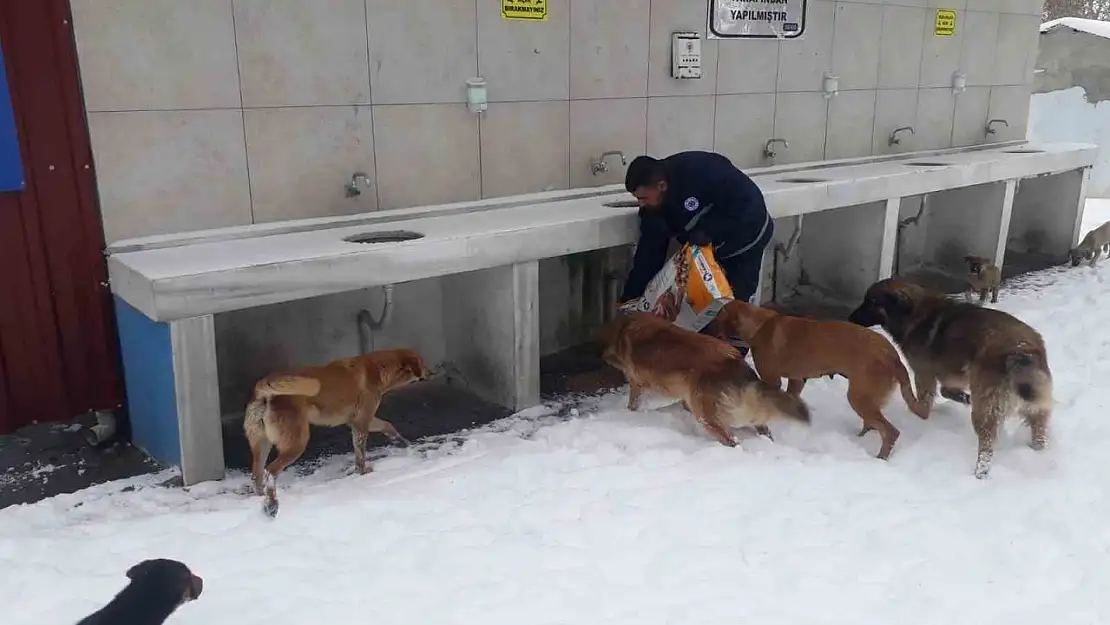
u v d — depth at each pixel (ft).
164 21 10.50
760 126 17.20
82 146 10.36
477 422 12.10
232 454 10.96
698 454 10.52
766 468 10.13
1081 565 8.18
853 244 17.72
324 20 11.64
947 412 12.14
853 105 18.83
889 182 16.71
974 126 21.89
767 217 13.01
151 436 10.64
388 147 12.59
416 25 12.44
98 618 6.21
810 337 11.02
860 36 18.42
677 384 10.98
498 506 9.19
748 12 16.28
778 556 8.28
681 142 16.05
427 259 10.89
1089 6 46.32
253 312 12.04
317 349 12.76
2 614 7.16
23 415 10.93
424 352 13.70
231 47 11.02
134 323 10.36
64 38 9.99
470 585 7.73
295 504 9.09
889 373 10.52
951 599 7.64
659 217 12.71
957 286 19.69
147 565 6.60
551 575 7.91
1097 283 19.19
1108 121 29.73
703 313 12.35
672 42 15.34
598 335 12.76
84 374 11.09
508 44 13.43
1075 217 21.85
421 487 9.59
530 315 12.28
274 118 11.53
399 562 8.09
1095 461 10.36
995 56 21.77
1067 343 14.78
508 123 13.75
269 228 11.62
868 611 7.47
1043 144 23.12
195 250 10.59
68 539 8.30
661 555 8.27
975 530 8.80
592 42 14.38
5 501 9.54
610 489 9.59
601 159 14.99
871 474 10.07
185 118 10.89
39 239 10.38
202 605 7.30
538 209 13.48
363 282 10.44
